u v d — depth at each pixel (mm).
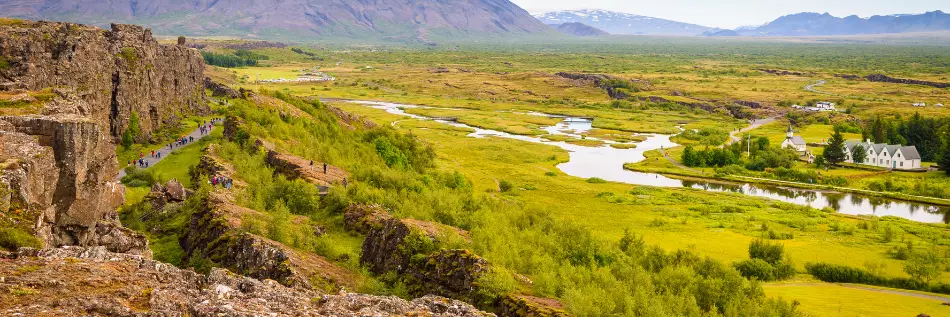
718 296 89375
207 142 165375
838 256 128875
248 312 34406
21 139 50344
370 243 78438
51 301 31984
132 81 163000
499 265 70688
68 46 130250
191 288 37812
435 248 72875
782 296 104188
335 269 70312
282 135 155125
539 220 111688
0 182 43969
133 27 181000
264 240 70312
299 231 83875
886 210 182875
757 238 136125
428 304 41219
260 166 121500
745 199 185000
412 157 185500
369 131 191250
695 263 103312
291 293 40188
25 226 43781
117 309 32094
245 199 95688
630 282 82125
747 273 118062
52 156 50625
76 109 79938
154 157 146125
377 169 132000
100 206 55531
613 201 176625
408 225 75312
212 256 72000
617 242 118438
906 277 115812
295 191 103500
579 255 91938
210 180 104938
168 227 87125
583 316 62562
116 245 56625
